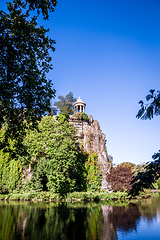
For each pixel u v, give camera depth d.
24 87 9.76
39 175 40.69
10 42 8.46
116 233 13.78
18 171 42.03
